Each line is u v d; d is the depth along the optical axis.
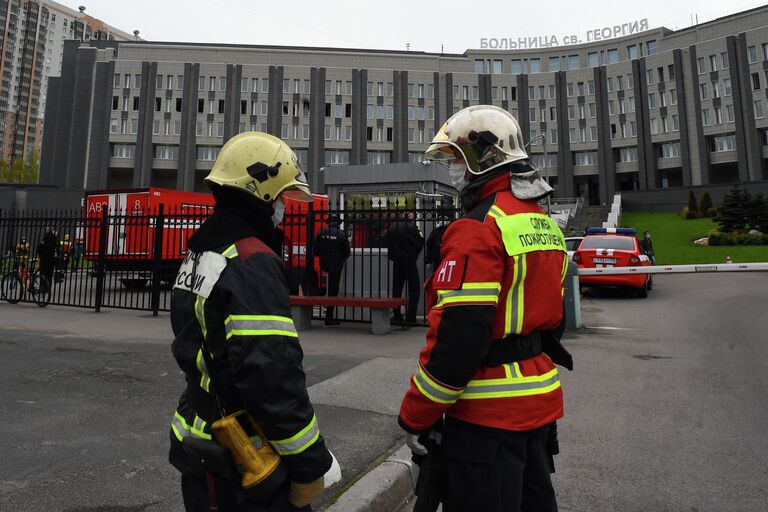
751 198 33.66
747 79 54.84
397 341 7.41
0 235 12.23
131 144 58.91
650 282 14.95
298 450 1.33
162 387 4.85
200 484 1.48
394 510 2.91
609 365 6.07
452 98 63.72
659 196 51.03
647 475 3.20
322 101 61.16
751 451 3.53
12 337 7.44
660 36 62.03
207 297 1.40
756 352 6.74
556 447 1.83
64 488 2.79
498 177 1.72
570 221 45.59
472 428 1.56
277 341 1.33
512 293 1.58
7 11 131.25
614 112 62.09
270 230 1.59
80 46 59.53
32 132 135.88
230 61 60.62
